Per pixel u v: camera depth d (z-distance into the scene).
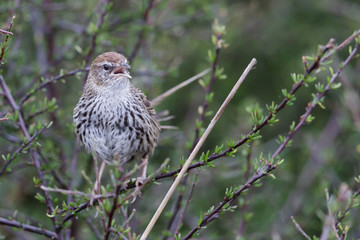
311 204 11.95
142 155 9.86
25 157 10.59
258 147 12.35
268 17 15.64
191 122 14.71
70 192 6.26
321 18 15.43
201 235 12.21
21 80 11.89
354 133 12.58
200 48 15.20
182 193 8.77
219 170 12.04
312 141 13.24
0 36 9.00
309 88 14.82
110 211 6.29
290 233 11.32
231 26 15.16
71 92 12.91
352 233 10.22
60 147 11.63
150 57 12.99
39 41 13.12
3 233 12.66
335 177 11.84
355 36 6.91
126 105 9.23
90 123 9.31
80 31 12.36
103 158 9.50
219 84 15.34
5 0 12.47
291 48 15.47
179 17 12.73
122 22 12.20
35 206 13.57
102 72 9.26
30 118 9.22
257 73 15.52
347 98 11.34
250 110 8.24
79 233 12.26
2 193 13.22
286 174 12.83
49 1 13.85
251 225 12.33
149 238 11.09
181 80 15.14
